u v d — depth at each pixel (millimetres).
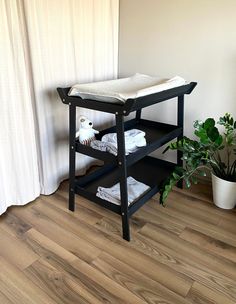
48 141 1881
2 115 1556
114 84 1664
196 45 1888
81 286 1258
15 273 1318
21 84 1578
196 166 1668
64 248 1479
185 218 1740
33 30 1567
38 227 1636
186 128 2133
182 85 1659
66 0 1738
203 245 1515
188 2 1827
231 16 1702
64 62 1848
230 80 1828
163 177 1927
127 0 2098
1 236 1553
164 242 1535
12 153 1671
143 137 1683
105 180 1877
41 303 1177
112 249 1480
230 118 1738
